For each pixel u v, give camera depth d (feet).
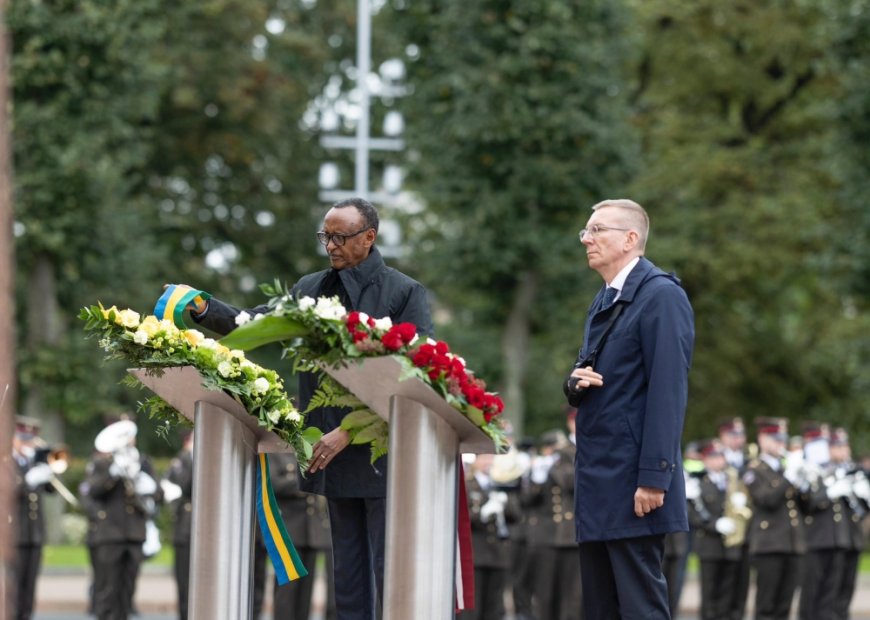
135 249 168.45
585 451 35.60
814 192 188.96
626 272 36.40
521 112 154.61
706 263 186.50
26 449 92.12
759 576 94.22
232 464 32.27
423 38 163.43
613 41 159.74
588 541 35.29
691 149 188.85
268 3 210.18
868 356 163.22
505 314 170.50
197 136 199.72
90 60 155.02
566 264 167.84
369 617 37.42
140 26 159.94
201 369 31.96
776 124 203.41
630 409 35.12
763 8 195.31
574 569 91.86
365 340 29.53
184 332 32.71
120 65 157.58
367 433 33.17
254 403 31.91
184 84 189.37
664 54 198.18
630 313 35.45
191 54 189.88
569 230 163.84
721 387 204.85
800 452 100.73
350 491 36.55
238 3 193.16
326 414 36.91
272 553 34.37
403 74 166.09
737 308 203.62
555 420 201.87
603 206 36.70
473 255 159.94
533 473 94.68
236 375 32.09
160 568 135.23
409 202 193.57
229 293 212.23
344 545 37.50
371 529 36.70
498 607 92.73
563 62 155.33
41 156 155.02
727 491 98.63
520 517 98.63
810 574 97.66
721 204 193.57
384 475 36.58
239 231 211.61
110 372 164.96
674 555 89.25
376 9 211.82
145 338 32.07
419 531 29.37
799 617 98.73
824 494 97.04
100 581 89.40
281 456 85.76
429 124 161.38
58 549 155.74
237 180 209.05
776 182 195.31
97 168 155.53
